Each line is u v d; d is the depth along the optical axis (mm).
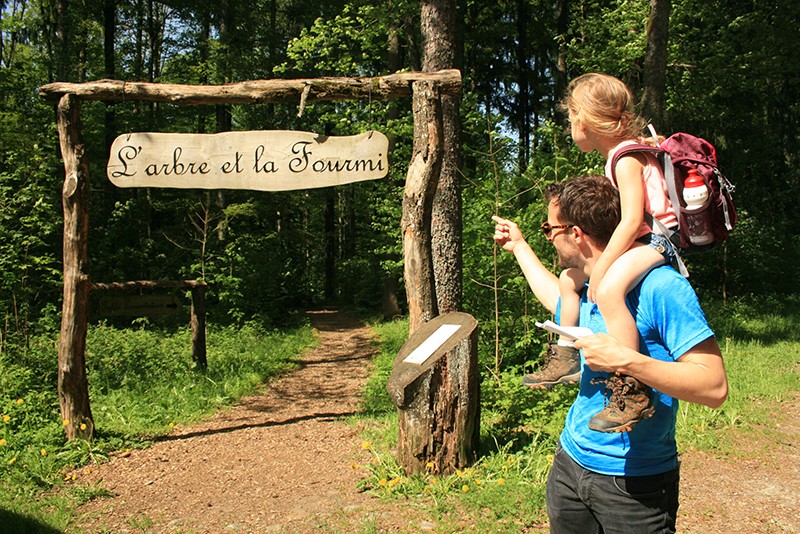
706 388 1625
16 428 5656
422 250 4637
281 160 5594
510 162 8016
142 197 18391
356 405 7586
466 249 7211
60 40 17781
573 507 1967
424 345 3232
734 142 17203
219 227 16641
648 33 9781
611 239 1895
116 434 6023
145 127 18156
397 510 4121
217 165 5664
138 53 21281
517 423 5566
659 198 1962
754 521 4027
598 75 2170
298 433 6320
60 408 5852
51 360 7957
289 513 4191
